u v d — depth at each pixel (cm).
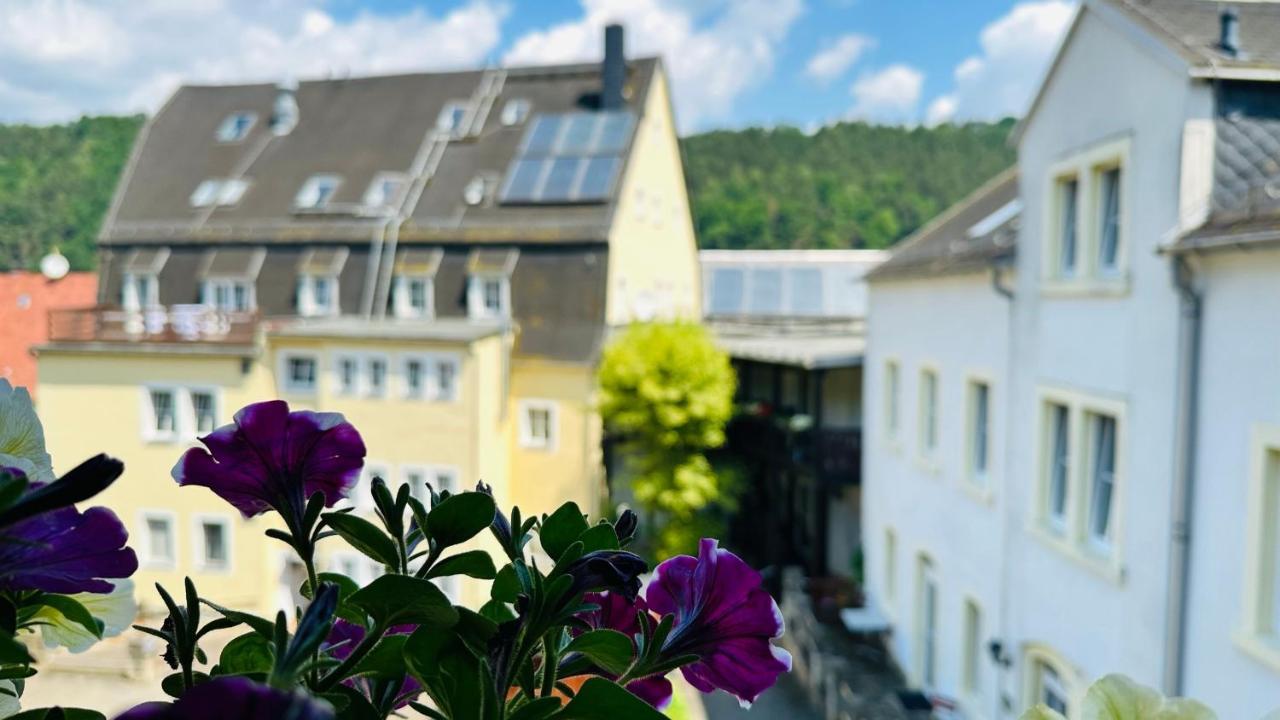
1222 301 759
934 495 1418
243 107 2966
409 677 99
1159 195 833
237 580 1953
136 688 1183
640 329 2080
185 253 2614
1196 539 790
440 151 2694
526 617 82
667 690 101
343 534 85
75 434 2027
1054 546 1026
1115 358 910
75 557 80
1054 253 1036
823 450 1936
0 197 2219
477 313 2394
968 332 1281
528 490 2212
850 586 1805
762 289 3136
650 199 2669
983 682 1255
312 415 88
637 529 100
